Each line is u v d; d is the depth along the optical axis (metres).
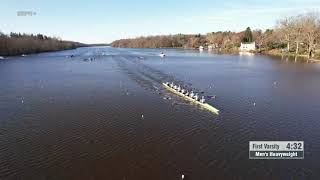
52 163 39.22
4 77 104.19
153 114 59.09
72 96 74.00
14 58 188.62
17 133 49.12
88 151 42.62
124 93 77.56
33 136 47.91
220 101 70.06
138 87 85.81
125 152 42.38
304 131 51.03
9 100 70.06
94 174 36.62
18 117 57.25
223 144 45.22
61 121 54.88
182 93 76.62
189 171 37.41
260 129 51.66
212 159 40.44
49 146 44.22
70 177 35.97
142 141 46.06
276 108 64.50
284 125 53.81
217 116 58.31
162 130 50.53
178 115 58.62
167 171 37.41
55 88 83.88
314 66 140.75
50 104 66.44
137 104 66.50
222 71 122.62
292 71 122.56
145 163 39.31
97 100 69.94
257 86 88.69
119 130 50.47
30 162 39.41
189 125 53.03
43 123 53.84
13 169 37.59
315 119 57.28
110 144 44.94
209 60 178.00
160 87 86.38
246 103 68.38
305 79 101.56
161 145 44.69
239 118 57.28
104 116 57.72
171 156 41.28
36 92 78.75
